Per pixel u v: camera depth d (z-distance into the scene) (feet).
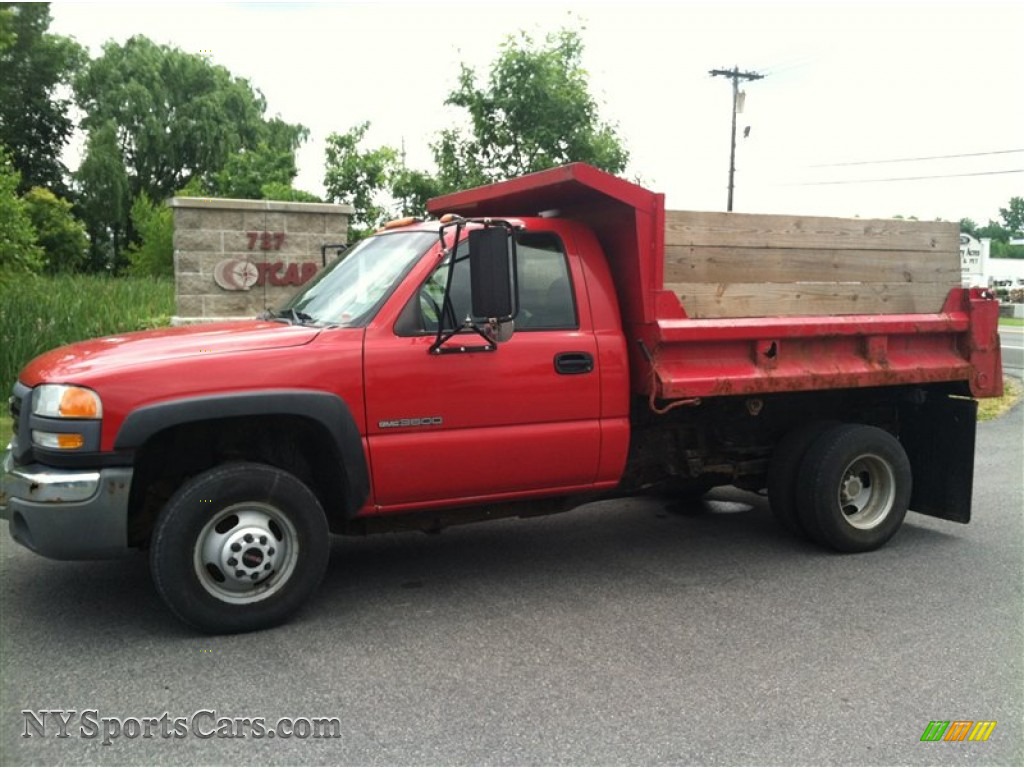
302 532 15.28
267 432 15.99
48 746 11.34
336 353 15.24
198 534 14.53
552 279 17.46
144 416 13.97
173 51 143.54
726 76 118.21
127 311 40.57
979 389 21.45
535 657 14.26
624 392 17.78
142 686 13.06
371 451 15.55
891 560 19.77
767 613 16.37
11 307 36.01
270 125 148.05
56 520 13.91
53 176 139.74
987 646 14.93
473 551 20.26
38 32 128.57
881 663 14.20
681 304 18.11
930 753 11.51
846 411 22.03
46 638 14.76
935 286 21.45
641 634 15.29
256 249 37.42
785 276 19.45
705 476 21.27
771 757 11.32
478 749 11.39
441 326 15.80
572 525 22.68
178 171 142.00
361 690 13.02
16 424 15.17
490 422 16.47
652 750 11.43
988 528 22.57
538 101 44.47
